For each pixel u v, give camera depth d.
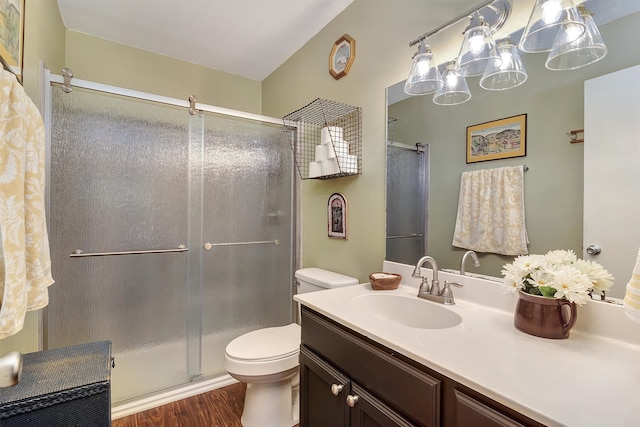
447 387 0.76
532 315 0.93
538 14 1.00
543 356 0.80
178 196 1.96
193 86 2.77
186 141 1.99
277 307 2.37
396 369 0.88
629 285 0.68
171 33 2.32
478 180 1.25
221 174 2.13
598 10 0.93
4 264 0.83
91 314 1.71
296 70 2.51
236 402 1.89
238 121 2.20
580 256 0.97
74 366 0.97
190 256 2.01
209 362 2.08
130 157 1.81
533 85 1.08
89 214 1.69
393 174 1.63
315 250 2.25
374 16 1.76
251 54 2.61
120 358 1.79
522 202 1.12
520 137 1.12
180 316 1.98
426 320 1.25
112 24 2.21
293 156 2.43
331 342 1.16
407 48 1.56
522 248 1.12
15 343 1.28
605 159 0.92
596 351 0.82
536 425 0.59
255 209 2.27
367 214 1.80
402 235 1.58
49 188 1.58
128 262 1.81
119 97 1.77
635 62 0.86
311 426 1.28
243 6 2.01
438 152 1.41
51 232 1.60
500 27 1.17
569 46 0.98
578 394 0.63
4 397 0.79
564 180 1.01
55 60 1.95
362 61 1.84
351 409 1.04
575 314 0.90
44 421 0.82
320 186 2.20
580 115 0.97
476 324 1.02
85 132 1.68
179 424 1.68
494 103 1.20
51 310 1.60
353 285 1.67
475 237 1.26
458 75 1.31
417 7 1.51
